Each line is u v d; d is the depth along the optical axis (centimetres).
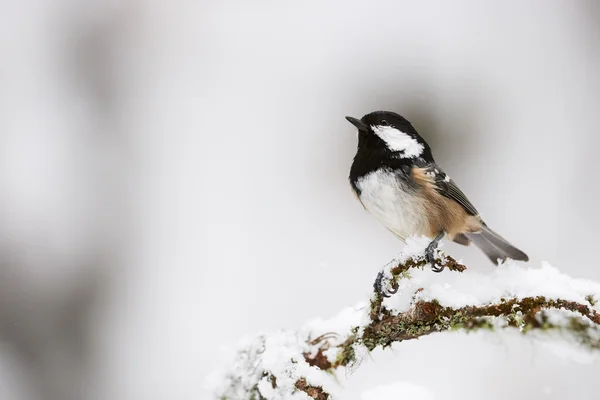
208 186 1213
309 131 1305
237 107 1336
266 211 1170
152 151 1251
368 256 1079
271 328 940
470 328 517
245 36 1434
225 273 1052
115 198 1166
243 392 502
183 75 1366
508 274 488
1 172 1163
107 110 1302
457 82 1307
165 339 957
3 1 1327
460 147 1258
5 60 1306
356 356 512
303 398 486
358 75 1353
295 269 1057
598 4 1382
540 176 1188
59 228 1099
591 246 1066
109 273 1057
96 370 960
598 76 1312
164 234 1117
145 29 1382
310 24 1455
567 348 505
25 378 952
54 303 1022
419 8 1454
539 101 1267
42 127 1241
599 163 1191
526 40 1370
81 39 1337
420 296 496
